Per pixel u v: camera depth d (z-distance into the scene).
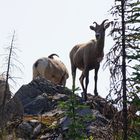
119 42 25.05
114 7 25.42
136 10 25.22
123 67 24.55
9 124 40.19
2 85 31.50
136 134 23.88
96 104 45.78
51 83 51.97
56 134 39.06
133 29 25.22
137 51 24.86
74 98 28.08
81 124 28.02
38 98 48.31
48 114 45.28
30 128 40.75
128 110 24.11
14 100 41.62
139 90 24.27
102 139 24.39
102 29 49.59
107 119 39.97
